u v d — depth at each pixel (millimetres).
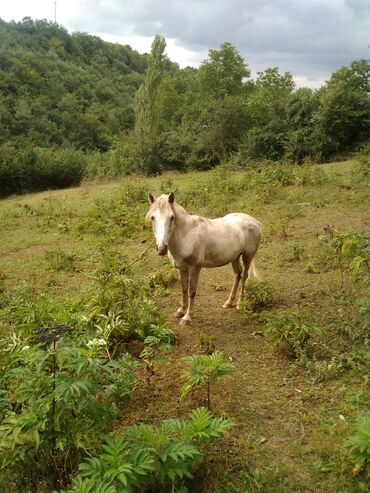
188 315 5805
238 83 44969
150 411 3973
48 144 44219
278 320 4824
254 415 3865
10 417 3002
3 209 18031
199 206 13266
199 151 31469
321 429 3613
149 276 7605
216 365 3705
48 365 3139
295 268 7613
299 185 14070
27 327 4391
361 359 4410
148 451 2762
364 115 24781
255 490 3037
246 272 6363
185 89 54969
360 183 12984
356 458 3080
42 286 7984
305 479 3141
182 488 2924
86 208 15648
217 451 3418
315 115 24828
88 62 82812
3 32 74750
